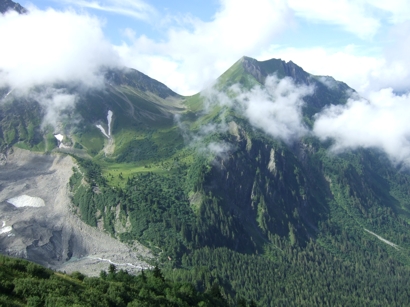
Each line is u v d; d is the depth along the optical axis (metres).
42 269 112.62
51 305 92.19
